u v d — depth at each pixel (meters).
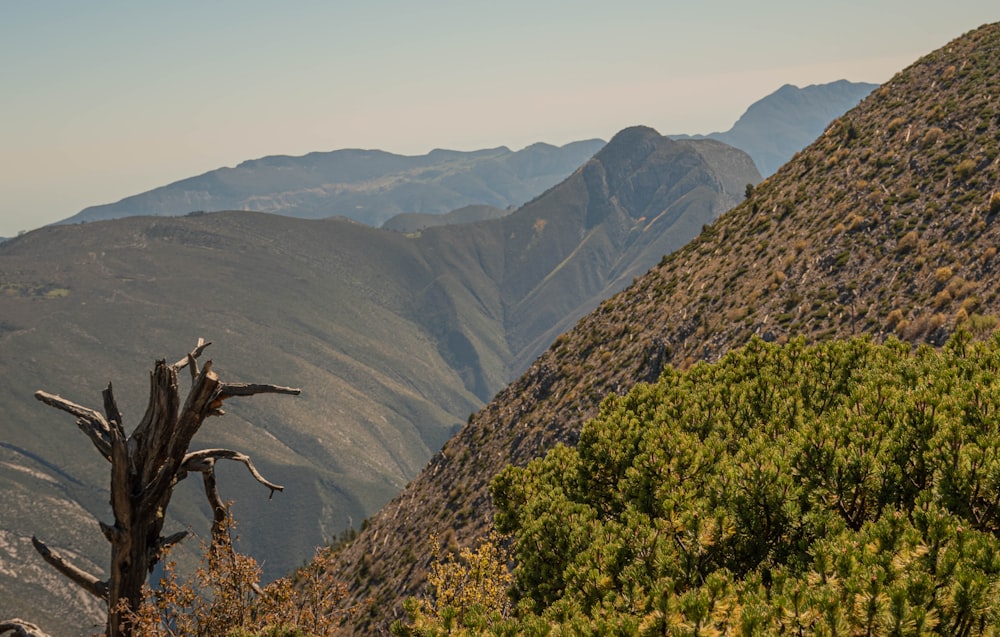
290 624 11.04
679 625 6.97
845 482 9.59
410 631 9.30
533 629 7.86
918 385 12.20
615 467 12.82
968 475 8.91
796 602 6.84
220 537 12.40
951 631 6.75
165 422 12.48
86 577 13.07
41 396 12.90
